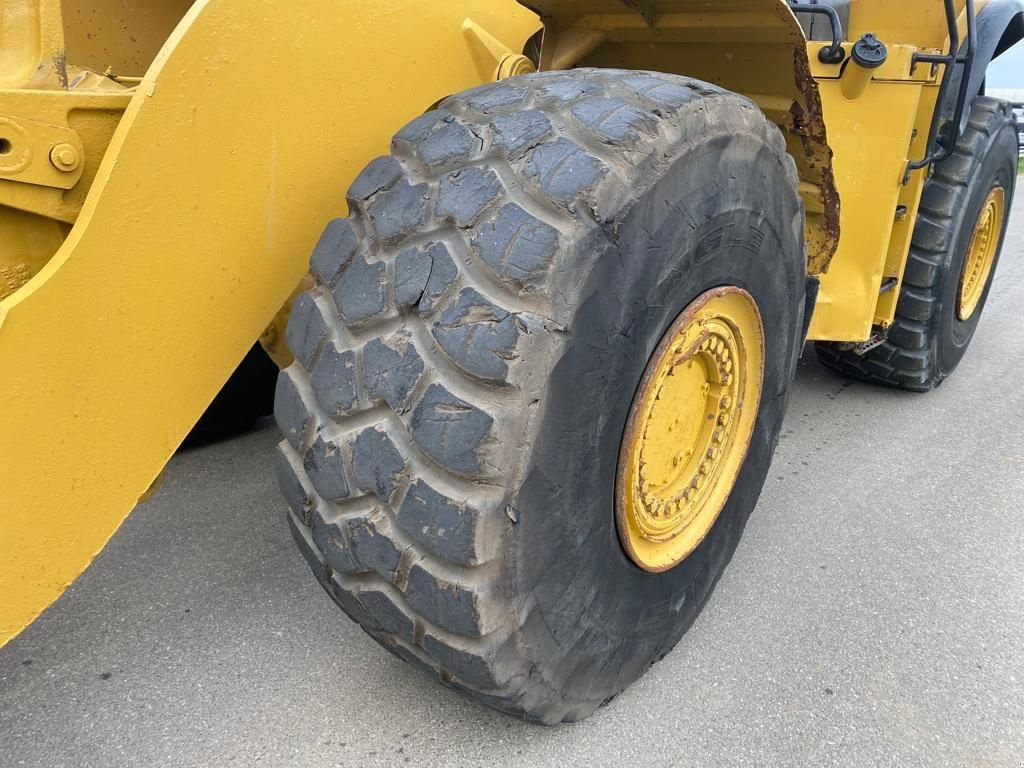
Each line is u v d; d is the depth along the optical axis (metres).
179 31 1.21
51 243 1.28
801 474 3.06
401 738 1.75
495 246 1.27
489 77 1.71
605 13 1.82
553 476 1.35
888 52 2.71
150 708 1.82
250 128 1.33
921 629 2.18
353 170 1.51
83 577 2.29
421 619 1.41
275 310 1.46
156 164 1.22
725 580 2.38
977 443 3.36
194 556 2.40
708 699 1.90
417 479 1.29
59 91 1.23
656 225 1.41
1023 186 10.86
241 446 3.11
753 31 1.77
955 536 2.65
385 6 1.48
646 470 1.70
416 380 1.28
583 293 1.29
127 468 1.31
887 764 1.74
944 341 3.76
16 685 1.88
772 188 1.75
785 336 2.07
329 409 1.38
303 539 1.53
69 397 1.21
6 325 1.11
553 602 1.45
